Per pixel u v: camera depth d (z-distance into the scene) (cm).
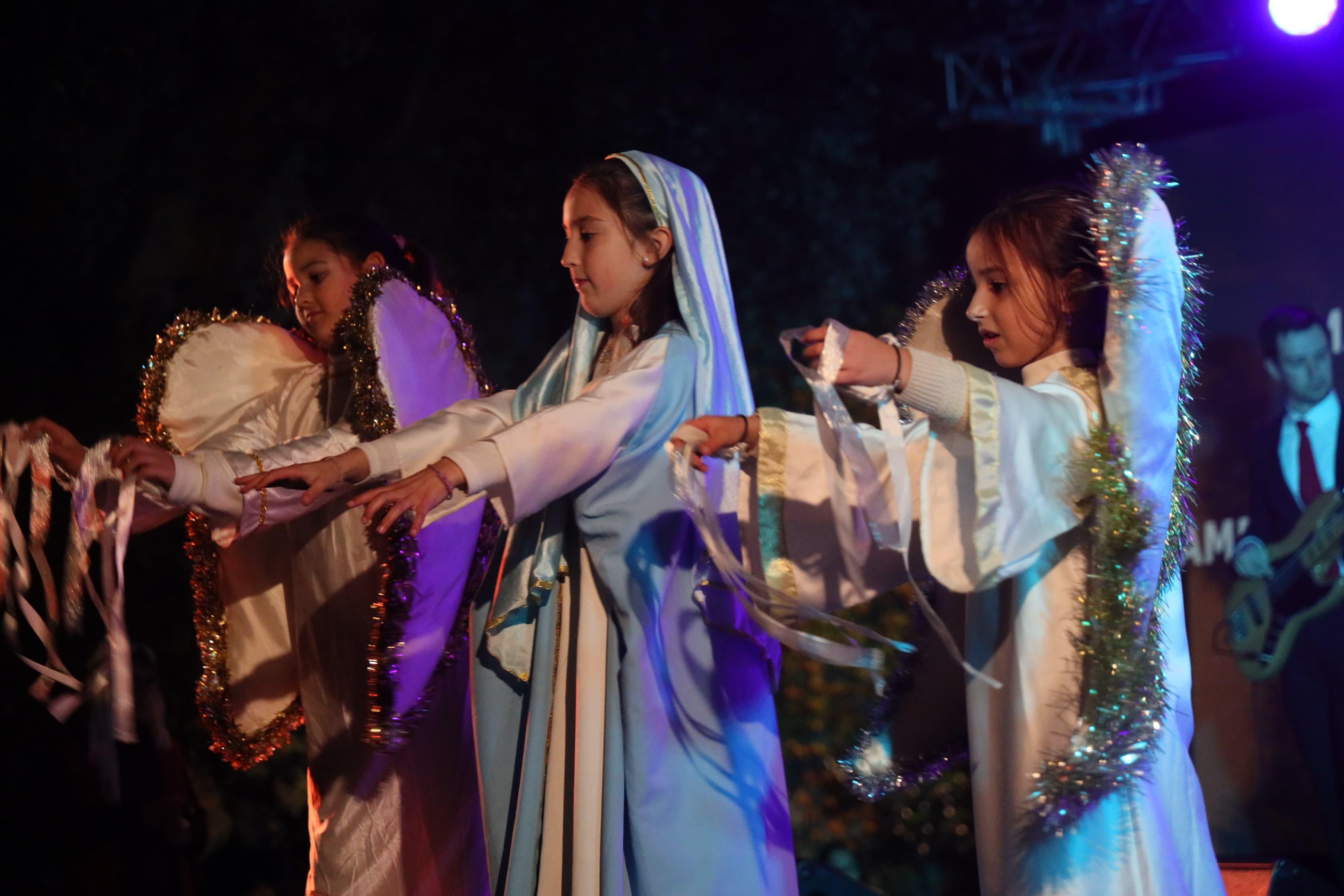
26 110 679
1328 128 570
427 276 354
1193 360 252
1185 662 244
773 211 820
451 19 799
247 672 339
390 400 303
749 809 258
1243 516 571
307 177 766
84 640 604
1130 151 229
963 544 218
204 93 734
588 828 252
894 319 796
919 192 820
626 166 282
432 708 315
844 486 229
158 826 460
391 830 314
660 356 266
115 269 703
